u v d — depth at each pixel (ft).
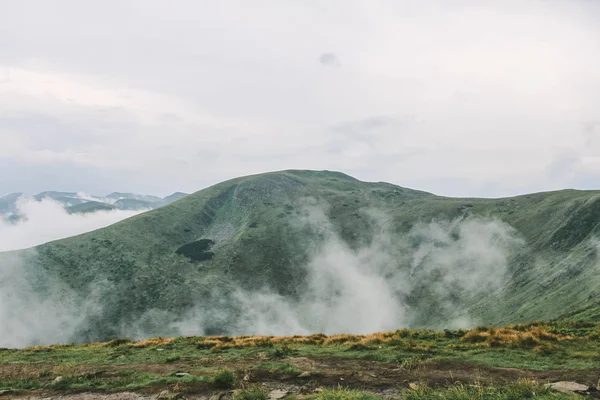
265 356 65.26
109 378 53.16
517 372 49.55
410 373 49.83
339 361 59.57
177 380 49.98
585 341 69.92
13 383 51.70
